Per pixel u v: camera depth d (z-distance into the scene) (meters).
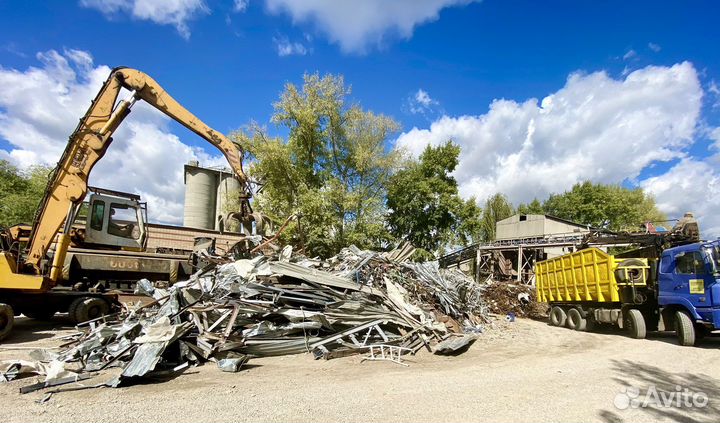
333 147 28.89
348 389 5.75
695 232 14.76
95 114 10.45
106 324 8.73
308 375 6.57
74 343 7.66
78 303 10.77
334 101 27.75
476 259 36.06
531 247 31.81
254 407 4.90
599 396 5.59
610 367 7.57
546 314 19.47
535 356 8.77
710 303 9.57
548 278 16.67
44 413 4.56
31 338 9.30
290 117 27.41
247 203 14.03
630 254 15.47
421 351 8.95
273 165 25.88
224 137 13.01
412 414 4.73
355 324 9.14
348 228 26.00
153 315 8.21
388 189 30.22
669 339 11.59
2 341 8.89
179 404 4.96
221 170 31.39
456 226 34.19
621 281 11.97
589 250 13.65
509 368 7.40
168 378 6.16
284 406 4.96
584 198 54.12
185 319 7.93
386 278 11.84
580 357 8.63
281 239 23.88
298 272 9.84
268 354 7.85
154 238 18.48
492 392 5.71
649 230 21.30
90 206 12.23
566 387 6.05
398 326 9.77
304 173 27.47
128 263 12.28
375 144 28.64
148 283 10.36
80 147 10.22
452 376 6.66
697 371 7.26
